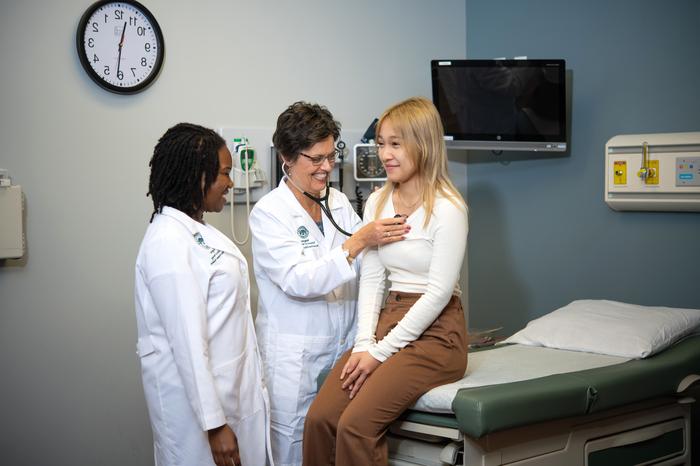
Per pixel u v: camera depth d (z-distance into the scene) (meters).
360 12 2.96
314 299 2.07
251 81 2.71
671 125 2.50
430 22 3.15
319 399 1.83
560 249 2.88
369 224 1.89
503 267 3.12
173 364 1.70
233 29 2.66
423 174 1.83
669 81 2.49
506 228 3.10
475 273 3.26
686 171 2.38
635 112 2.60
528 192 2.99
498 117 2.75
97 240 2.44
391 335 1.78
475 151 3.22
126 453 2.51
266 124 2.75
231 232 2.66
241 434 1.81
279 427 2.07
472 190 3.25
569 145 2.82
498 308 3.15
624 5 2.62
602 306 2.43
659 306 2.53
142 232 2.52
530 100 2.73
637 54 2.58
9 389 2.32
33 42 2.31
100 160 2.44
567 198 2.84
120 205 2.47
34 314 2.35
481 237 3.22
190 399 1.62
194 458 1.70
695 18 2.41
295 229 2.05
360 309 1.92
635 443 2.07
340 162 2.80
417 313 1.75
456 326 1.82
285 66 2.78
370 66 2.99
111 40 2.41
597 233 2.74
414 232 1.81
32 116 2.32
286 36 2.78
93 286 2.44
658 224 2.54
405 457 1.82
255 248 2.08
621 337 2.17
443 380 1.77
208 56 2.62
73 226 2.40
